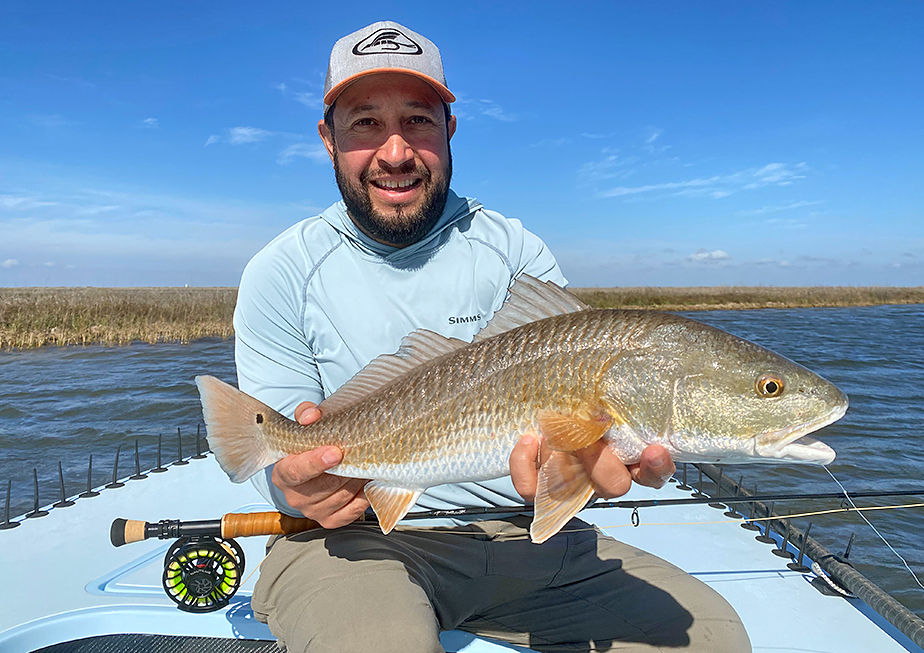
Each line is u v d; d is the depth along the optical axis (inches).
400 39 30.6
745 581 36.9
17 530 42.4
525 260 35.0
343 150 31.2
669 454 24.7
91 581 34.9
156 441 97.1
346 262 32.6
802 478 81.0
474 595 29.6
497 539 30.6
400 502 27.8
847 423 111.0
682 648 26.2
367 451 27.9
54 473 82.2
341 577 25.3
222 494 49.3
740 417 25.1
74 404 121.7
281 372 31.5
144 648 30.7
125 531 29.8
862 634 31.3
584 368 26.0
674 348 25.8
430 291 32.6
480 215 35.5
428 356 29.3
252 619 30.1
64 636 30.1
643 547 41.5
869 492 35.6
